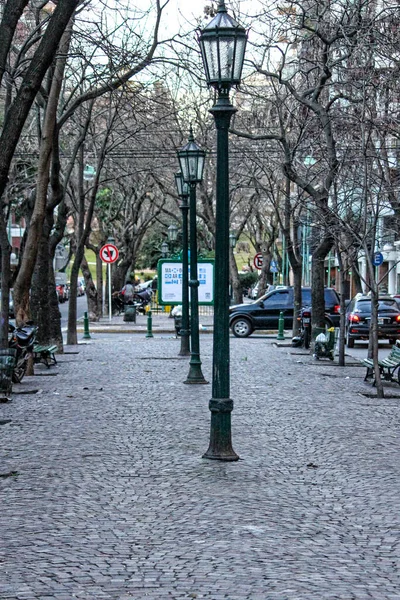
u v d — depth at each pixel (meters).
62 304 88.88
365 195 22.94
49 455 13.73
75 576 7.81
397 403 20.48
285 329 49.66
